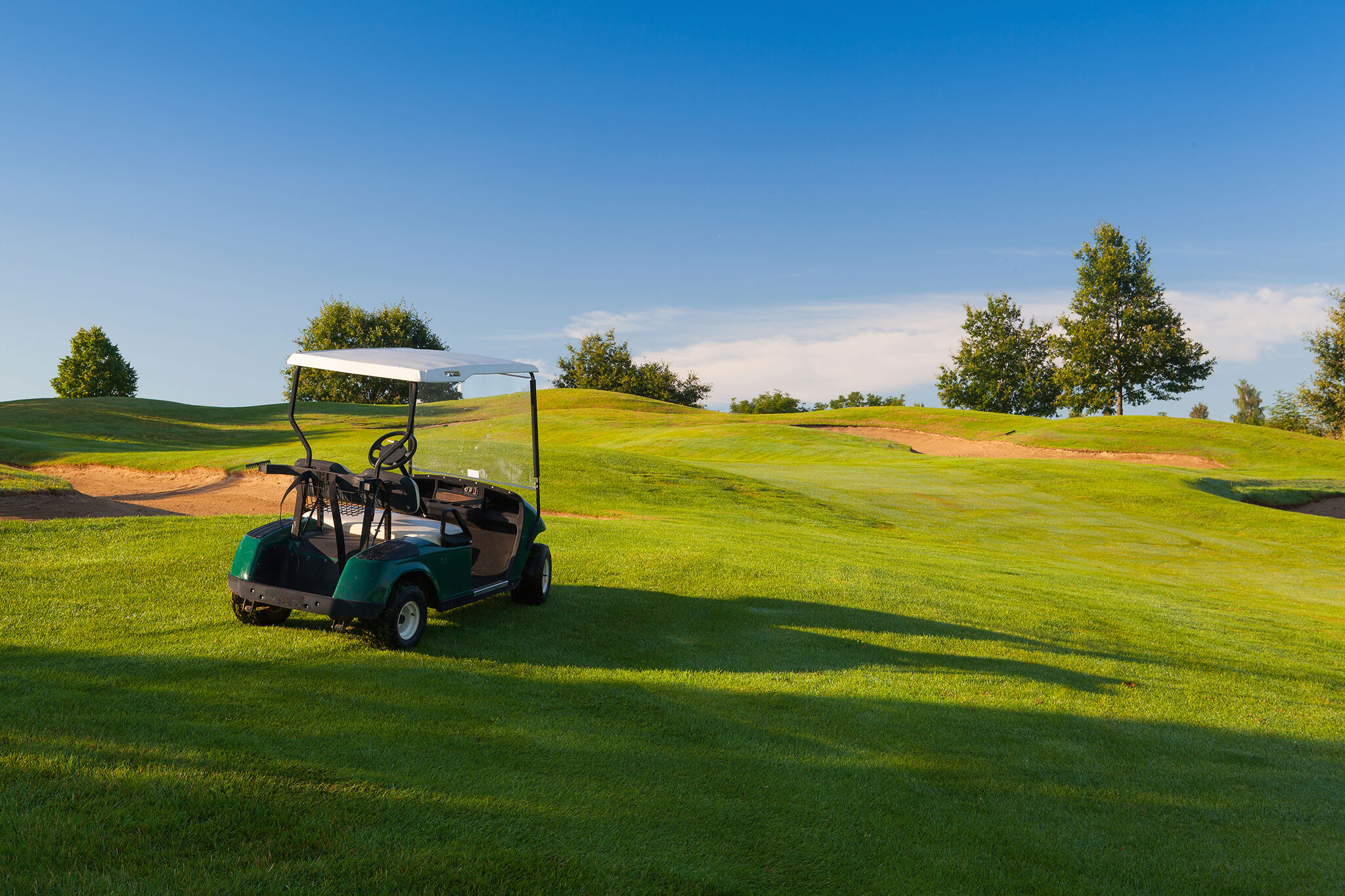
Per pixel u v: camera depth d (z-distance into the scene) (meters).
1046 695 6.34
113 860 2.73
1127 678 7.16
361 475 5.54
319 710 4.35
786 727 5.04
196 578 7.12
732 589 8.91
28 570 6.93
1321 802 4.81
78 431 37.72
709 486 21.66
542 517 13.34
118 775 3.29
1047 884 3.51
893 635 7.68
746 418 57.09
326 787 3.44
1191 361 60.97
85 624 5.53
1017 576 12.73
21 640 5.07
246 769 3.50
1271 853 4.07
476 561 7.00
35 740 3.53
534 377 6.88
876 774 4.48
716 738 4.72
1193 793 4.74
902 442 45.56
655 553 10.50
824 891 3.22
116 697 4.22
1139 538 21.88
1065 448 42.12
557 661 5.85
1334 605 14.92
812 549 12.88
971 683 6.43
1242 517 25.30
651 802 3.78
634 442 41.25
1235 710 6.58
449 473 6.88
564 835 3.34
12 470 14.05
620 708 5.02
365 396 58.91
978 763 4.83
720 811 3.79
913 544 17.38
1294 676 8.04
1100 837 4.04
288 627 5.92
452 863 2.99
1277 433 45.16
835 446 39.50
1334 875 3.89
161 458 19.05
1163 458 39.75
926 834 3.85
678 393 102.38
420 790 3.55
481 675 5.31
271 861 2.85
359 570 5.37
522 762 4.04
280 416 46.31
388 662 5.31
